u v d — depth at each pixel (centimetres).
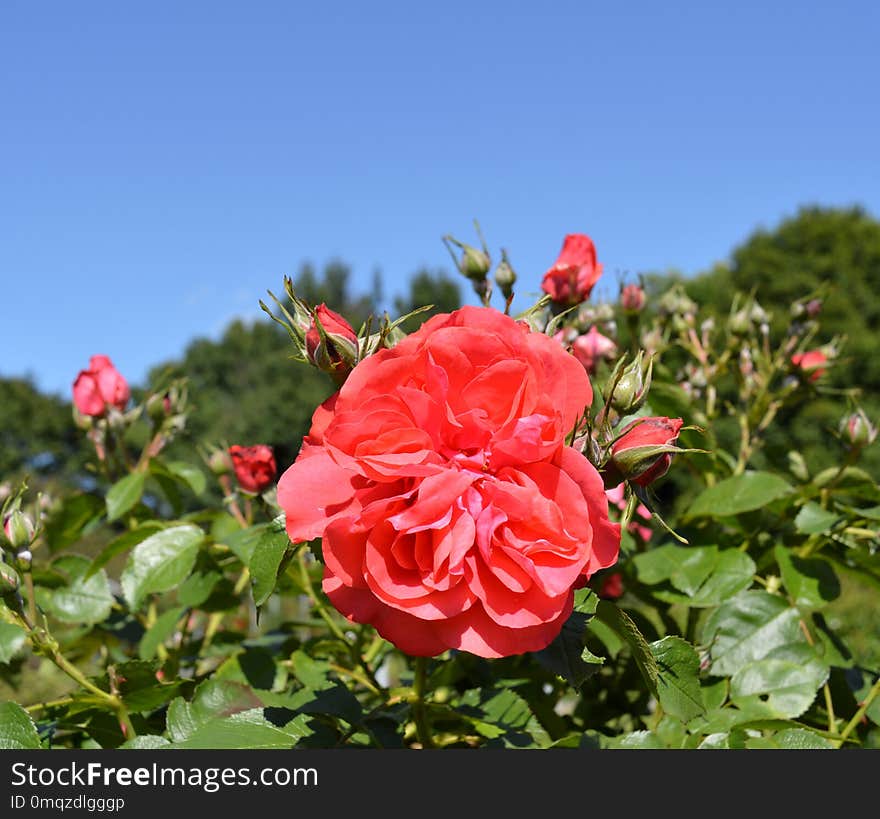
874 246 2142
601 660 108
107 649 214
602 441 108
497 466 90
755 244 2319
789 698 147
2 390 2819
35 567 181
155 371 3091
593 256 167
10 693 262
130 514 204
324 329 104
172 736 127
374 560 87
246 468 163
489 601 87
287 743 116
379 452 90
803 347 213
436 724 144
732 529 188
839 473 180
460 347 94
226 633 202
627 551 172
